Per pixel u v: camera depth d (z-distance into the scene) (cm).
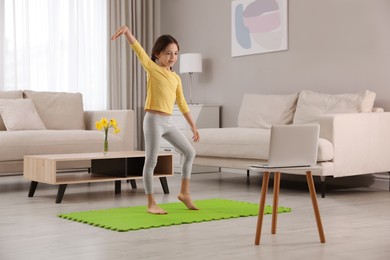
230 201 485
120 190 538
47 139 593
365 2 595
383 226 377
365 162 541
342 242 327
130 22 826
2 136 573
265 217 409
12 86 746
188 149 428
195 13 809
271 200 497
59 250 305
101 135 633
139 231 356
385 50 578
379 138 553
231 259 286
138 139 843
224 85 767
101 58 816
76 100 704
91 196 518
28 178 520
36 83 766
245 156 577
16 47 749
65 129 688
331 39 630
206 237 338
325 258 290
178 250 305
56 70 779
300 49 664
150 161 415
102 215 410
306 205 467
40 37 768
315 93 609
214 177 692
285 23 679
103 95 818
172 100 412
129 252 301
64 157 501
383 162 557
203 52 798
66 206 461
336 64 625
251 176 707
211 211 429
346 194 537
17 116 641
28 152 580
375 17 586
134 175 547
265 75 708
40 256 292
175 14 842
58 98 695
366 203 479
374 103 588
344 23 616
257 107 662
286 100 637
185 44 827
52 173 480
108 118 675
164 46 407
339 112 567
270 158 314
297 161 320
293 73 673
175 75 416
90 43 806
